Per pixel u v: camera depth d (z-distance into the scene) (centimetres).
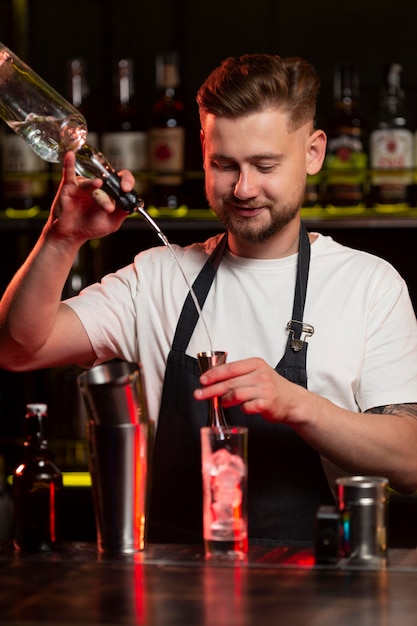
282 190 179
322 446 173
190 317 199
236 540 149
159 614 122
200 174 286
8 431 318
